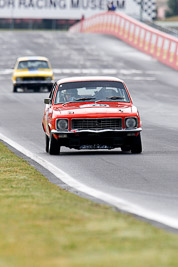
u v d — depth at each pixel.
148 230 25.62
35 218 28.25
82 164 49.44
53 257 21.19
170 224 28.38
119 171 45.91
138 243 23.27
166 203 34.41
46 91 132.88
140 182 41.41
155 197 36.22
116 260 20.58
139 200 35.28
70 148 54.84
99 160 51.47
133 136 54.12
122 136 53.84
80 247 22.62
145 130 74.44
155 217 30.03
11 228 26.23
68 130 53.91
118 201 34.47
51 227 26.36
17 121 85.44
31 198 33.88
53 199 33.59
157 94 125.00
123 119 53.97
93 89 56.75
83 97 56.12
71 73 161.88
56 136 54.06
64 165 49.03
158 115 92.25
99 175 44.31
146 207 33.16
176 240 23.81
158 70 170.25
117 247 22.59
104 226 26.42
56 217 28.44
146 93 126.88
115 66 176.75
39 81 129.50
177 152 55.66
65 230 25.75
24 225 26.80
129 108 55.06
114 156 53.69
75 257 21.12
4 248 22.69
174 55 174.88
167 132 72.25
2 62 184.38
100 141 53.84
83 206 31.39
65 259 20.86
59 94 56.75
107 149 58.91
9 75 162.00
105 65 178.25
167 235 24.69
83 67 173.75
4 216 28.70
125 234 24.88
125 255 21.31
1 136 69.56
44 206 31.31
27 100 115.50
